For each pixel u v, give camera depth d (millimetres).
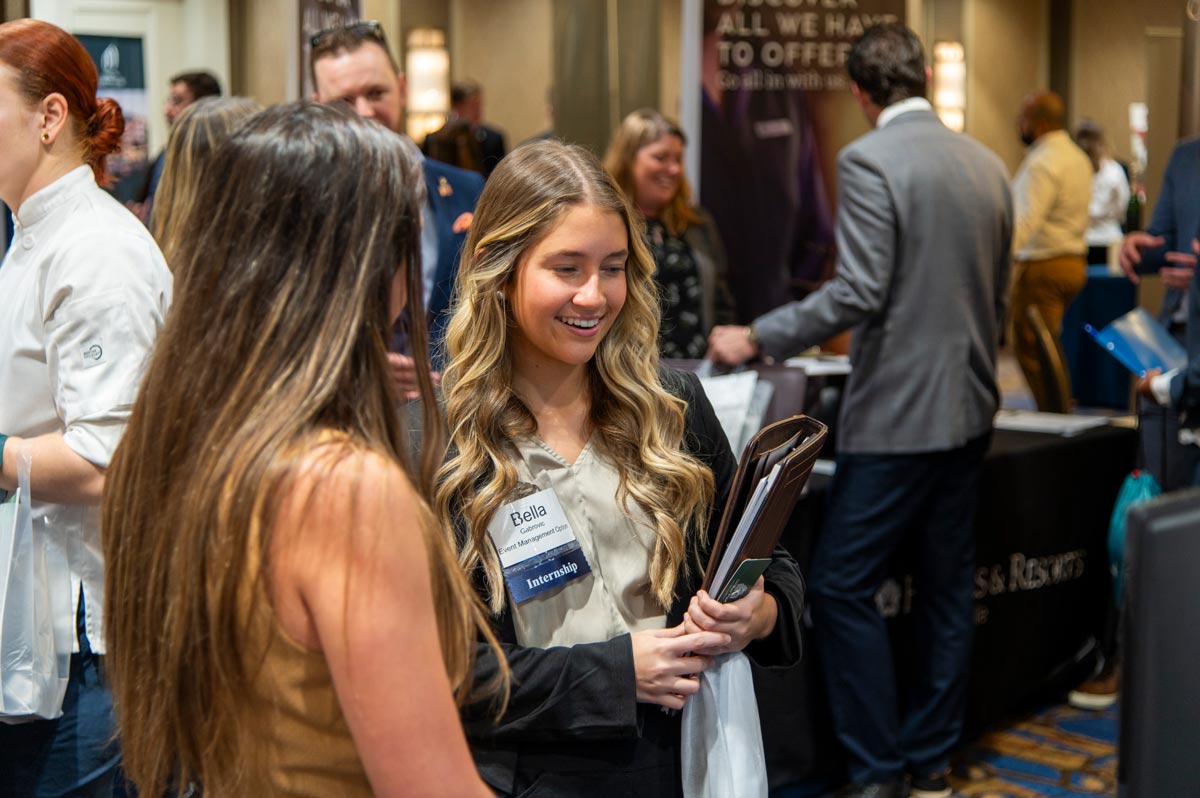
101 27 5863
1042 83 10039
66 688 1621
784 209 4641
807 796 2881
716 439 1579
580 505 1441
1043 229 6246
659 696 1393
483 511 1377
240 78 6238
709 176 4504
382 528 888
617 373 1471
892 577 2914
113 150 1758
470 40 8562
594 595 1430
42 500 1576
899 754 2791
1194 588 750
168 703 963
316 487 882
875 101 2789
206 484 911
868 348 2707
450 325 1453
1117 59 9570
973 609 2896
